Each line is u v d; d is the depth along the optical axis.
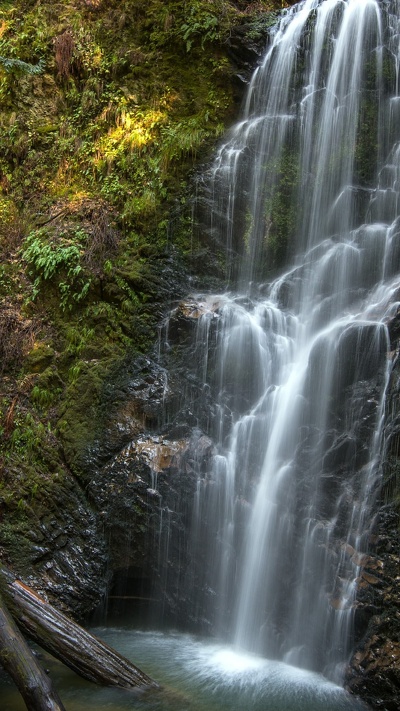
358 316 7.22
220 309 7.79
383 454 6.07
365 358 6.57
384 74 8.95
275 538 6.36
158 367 7.76
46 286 8.22
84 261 8.23
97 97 9.60
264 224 8.80
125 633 6.78
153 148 9.05
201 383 7.56
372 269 7.86
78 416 7.58
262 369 7.45
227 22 9.78
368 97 8.87
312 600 5.98
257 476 6.80
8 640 5.04
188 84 9.55
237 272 8.64
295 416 6.82
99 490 7.16
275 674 5.80
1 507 7.01
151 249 8.43
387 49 9.05
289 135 9.05
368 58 8.95
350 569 5.79
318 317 7.74
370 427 6.27
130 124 9.28
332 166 8.74
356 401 6.46
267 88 9.38
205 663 6.00
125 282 8.19
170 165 8.86
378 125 8.82
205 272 8.54
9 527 6.93
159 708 5.15
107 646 5.64
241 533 6.58
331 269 8.05
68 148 9.35
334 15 9.26
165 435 7.30
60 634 5.54
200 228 8.61
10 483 7.14
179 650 6.31
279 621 6.18
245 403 7.39
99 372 7.77
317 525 6.14
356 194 8.50
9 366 7.93
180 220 8.62
